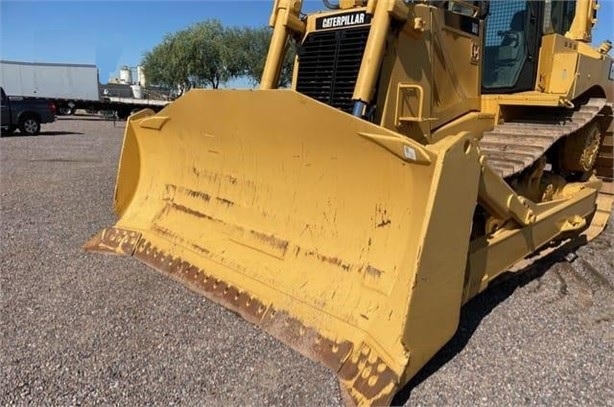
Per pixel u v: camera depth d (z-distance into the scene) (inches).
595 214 222.8
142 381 102.3
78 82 1156.5
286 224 128.6
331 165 116.0
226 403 96.4
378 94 128.3
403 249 105.9
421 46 136.4
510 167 138.6
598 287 158.1
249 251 134.3
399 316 98.3
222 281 133.6
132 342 116.0
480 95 167.2
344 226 117.1
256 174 135.0
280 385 101.5
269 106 115.9
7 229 201.6
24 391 98.2
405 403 97.9
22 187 292.7
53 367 106.1
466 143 101.8
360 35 130.0
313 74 140.0
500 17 183.6
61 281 147.6
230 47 1364.4
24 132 664.4
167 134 158.7
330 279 116.4
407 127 135.3
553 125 175.5
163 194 165.5
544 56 189.0
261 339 116.7
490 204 121.9
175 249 151.2
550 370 109.9
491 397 100.2
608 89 225.8
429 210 95.8
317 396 98.4
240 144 135.2
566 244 188.7
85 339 117.0
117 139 619.5
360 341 102.9
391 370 94.7
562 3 203.9
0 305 133.0
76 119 1075.3
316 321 112.0
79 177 330.0
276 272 125.9
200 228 149.3
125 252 163.6
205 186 151.3
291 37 155.7
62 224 210.7
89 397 97.2
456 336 123.2
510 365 111.5
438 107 145.7
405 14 128.2
